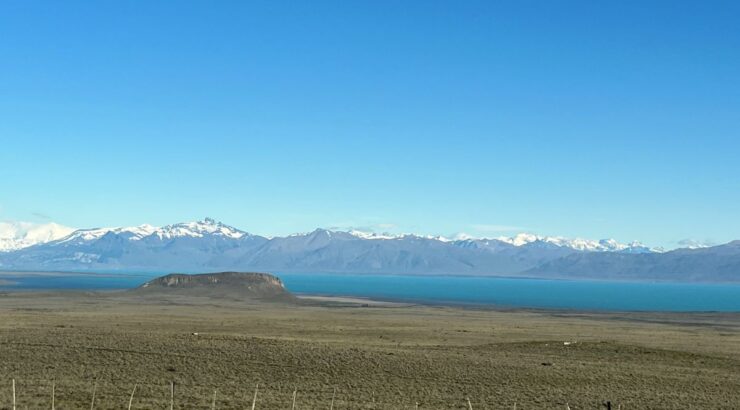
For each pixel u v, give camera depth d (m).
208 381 51.47
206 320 114.94
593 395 50.25
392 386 51.91
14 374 50.78
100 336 70.69
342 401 45.41
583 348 75.88
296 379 53.53
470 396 48.94
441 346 77.19
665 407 46.56
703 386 55.34
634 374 59.81
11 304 167.00
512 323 137.62
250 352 63.12
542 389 52.25
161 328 92.31
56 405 40.25
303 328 102.44
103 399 42.59
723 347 89.62
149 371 54.28
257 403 43.09
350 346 71.38
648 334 111.94
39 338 67.94
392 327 111.12
